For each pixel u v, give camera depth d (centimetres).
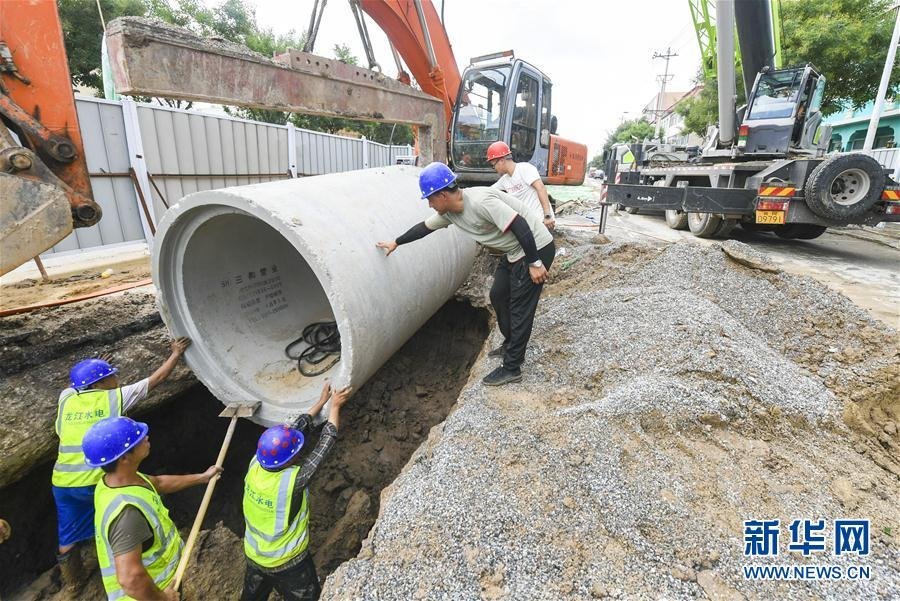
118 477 252
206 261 402
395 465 429
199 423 454
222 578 332
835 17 1365
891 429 301
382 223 373
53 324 401
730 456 262
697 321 380
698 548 208
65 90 293
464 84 823
